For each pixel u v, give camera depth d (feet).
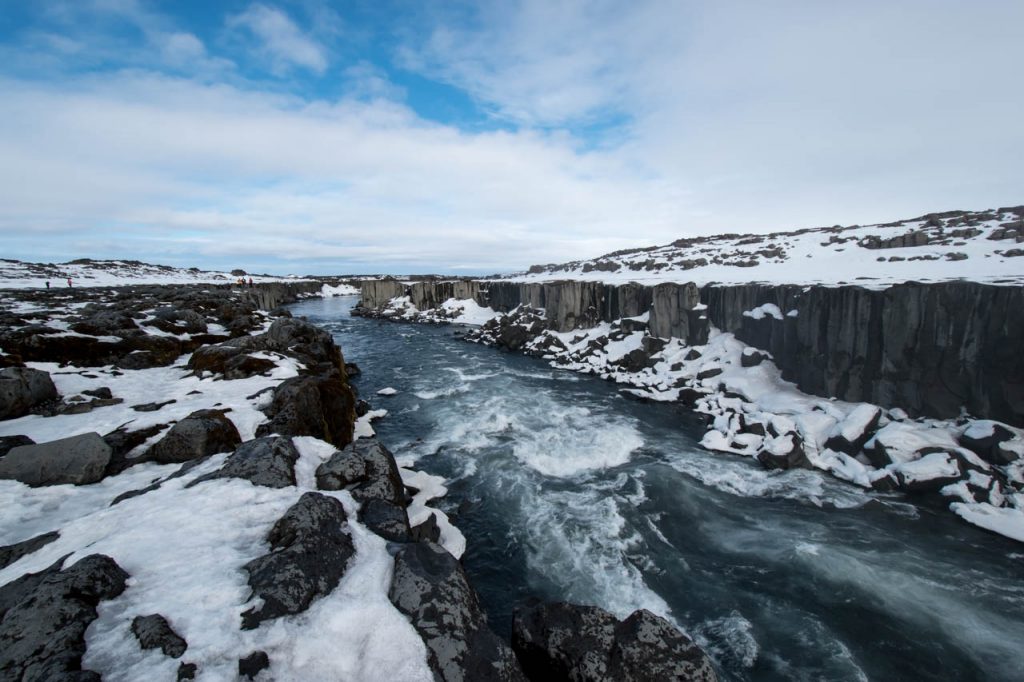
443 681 15.90
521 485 48.80
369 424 64.69
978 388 50.01
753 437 58.34
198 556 19.53
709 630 29.84
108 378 48.19
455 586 19.61
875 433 52.49
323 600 18.04
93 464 29.48
